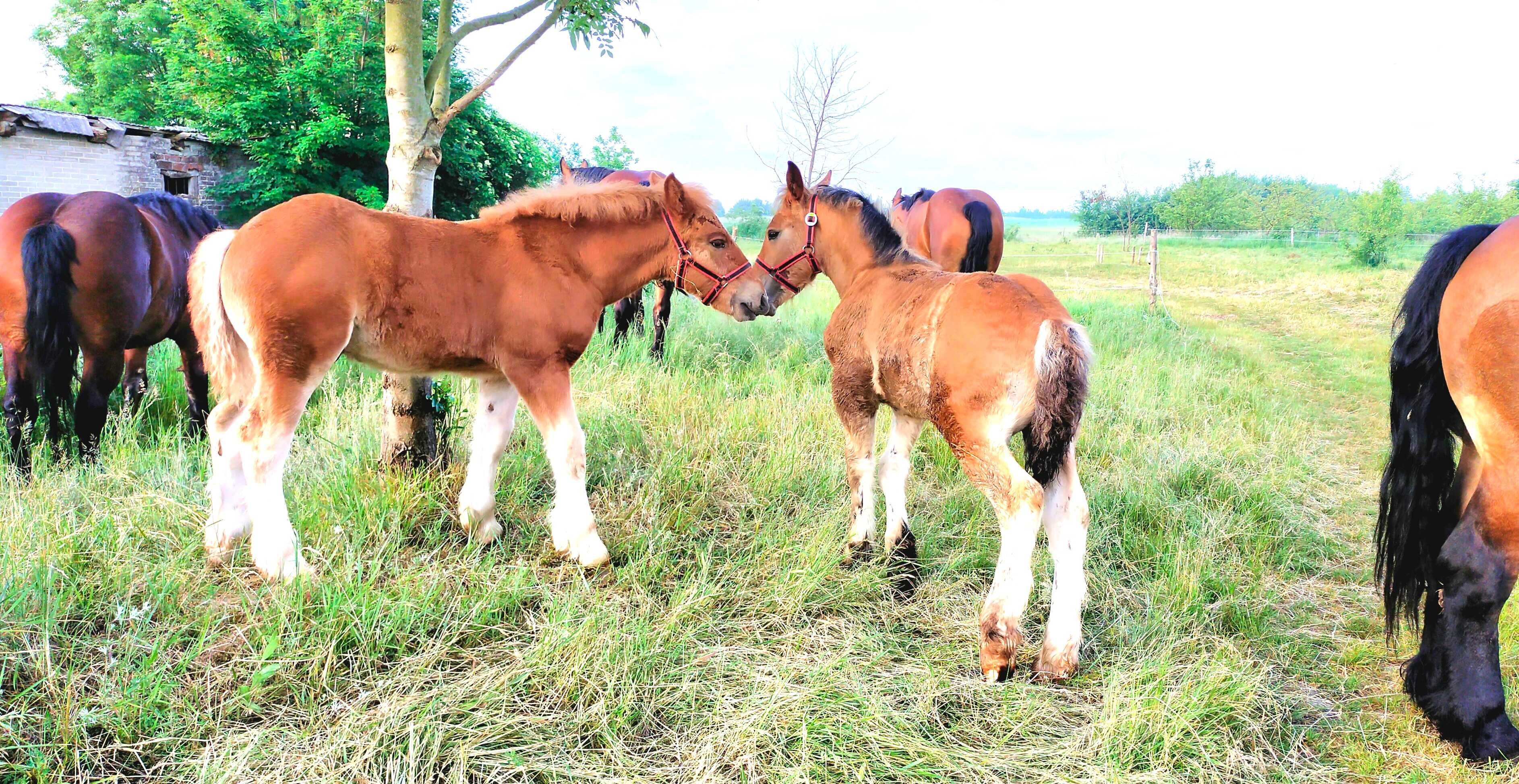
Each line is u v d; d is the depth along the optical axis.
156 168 15.01
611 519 3.91
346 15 16.53
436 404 4.23
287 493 3.87
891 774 2.33
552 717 2.47
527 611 3.10
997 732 2.56
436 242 3.34
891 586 3.48
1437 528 2.71
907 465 3.64
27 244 4.03
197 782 2.16
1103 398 6.37
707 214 3.86
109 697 2.37
